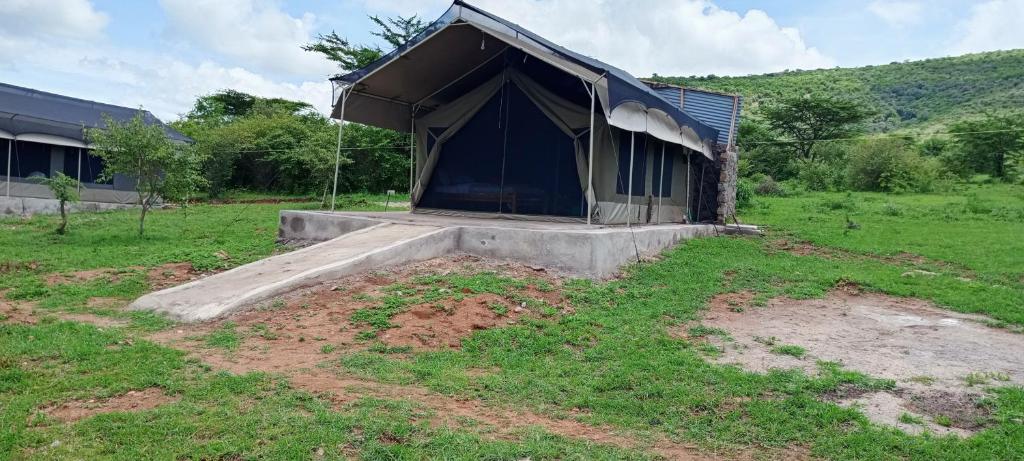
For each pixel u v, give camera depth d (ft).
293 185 88.02
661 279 30.22
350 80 36.81
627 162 40.29
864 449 13.35
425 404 14.87
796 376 17.83
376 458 11.80
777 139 137.39
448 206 42.11
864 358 20.06
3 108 58.90
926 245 44.24
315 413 13.65
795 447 13.62
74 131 61.00
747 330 23.30
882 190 93.56
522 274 27.63
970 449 13.35
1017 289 31.35
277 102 127.03
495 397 15.89
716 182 52.34
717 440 13.92
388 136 92.73
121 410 13.67
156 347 18.15
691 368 18.40
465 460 11.88
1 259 32.83
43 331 19.25
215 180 80.84
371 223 34.30
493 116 40.42
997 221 56.80
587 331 21.77
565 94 38.50
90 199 62.69
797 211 66.39
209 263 31.60
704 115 56.65
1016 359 20.24
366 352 18.80
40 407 13.78
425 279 25.64
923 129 185.16
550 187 38.32
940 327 24.39
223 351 18.43
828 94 228.22
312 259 27.96
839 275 33.22
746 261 36.73
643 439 13.85
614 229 32.83
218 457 11.59
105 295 26.17
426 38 34.24
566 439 13.39
